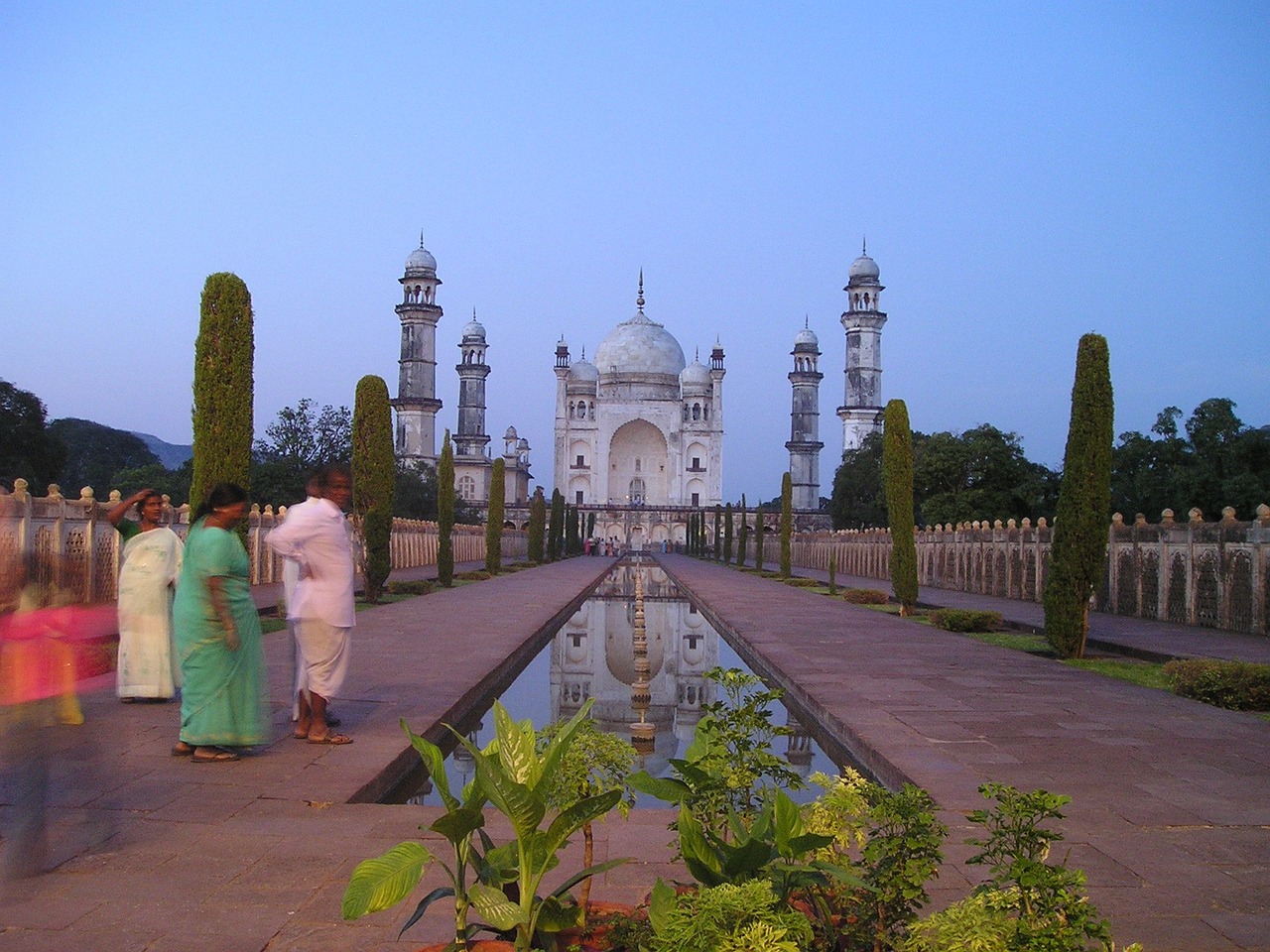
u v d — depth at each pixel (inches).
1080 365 527.8
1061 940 103.4
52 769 252.1
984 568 1131.9
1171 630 682.8
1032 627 689.6
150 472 1935.3
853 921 128.7
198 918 161.3
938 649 564.4
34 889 173.8
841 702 377.7
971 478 1739.7
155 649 333.1
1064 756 286.8
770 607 885.2
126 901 168.1
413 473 2416.3
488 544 1424.7
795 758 351.9
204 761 261.3
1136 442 1326.3
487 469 3661.4
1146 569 781.9
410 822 213.3
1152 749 297.1
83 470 2518.5
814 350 3501.5
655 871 185.3
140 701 337.1
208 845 197.3
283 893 172.2
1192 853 201.0
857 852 193.5
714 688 547.8
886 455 816.9
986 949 103.7
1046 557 945.5
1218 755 289.3
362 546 797.9
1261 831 215.9
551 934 125.8
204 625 259.1
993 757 285.0
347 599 290.2
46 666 184.4
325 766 261.0
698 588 1190.9
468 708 393.7
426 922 161.0
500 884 128.6
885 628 689.6
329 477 290.8
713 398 3462.1
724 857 128.9
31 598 184.4
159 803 225.0
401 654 501.4
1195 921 166.7
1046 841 124.0
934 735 316.5
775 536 3043.8
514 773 130.1
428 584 989.2
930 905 169.9
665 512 3368.6
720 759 145.9
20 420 1322.6
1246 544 650.8
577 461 3491.6
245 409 498.9
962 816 224.4
